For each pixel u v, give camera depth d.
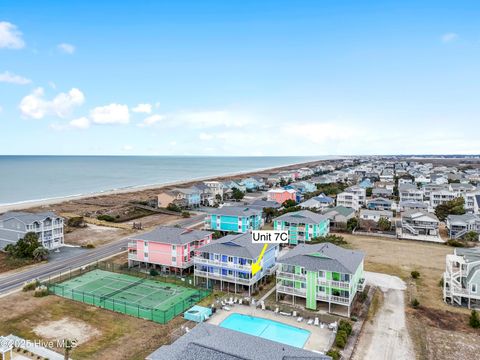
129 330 41.44
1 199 160.88
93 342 38.62
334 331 41.25
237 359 26.84
